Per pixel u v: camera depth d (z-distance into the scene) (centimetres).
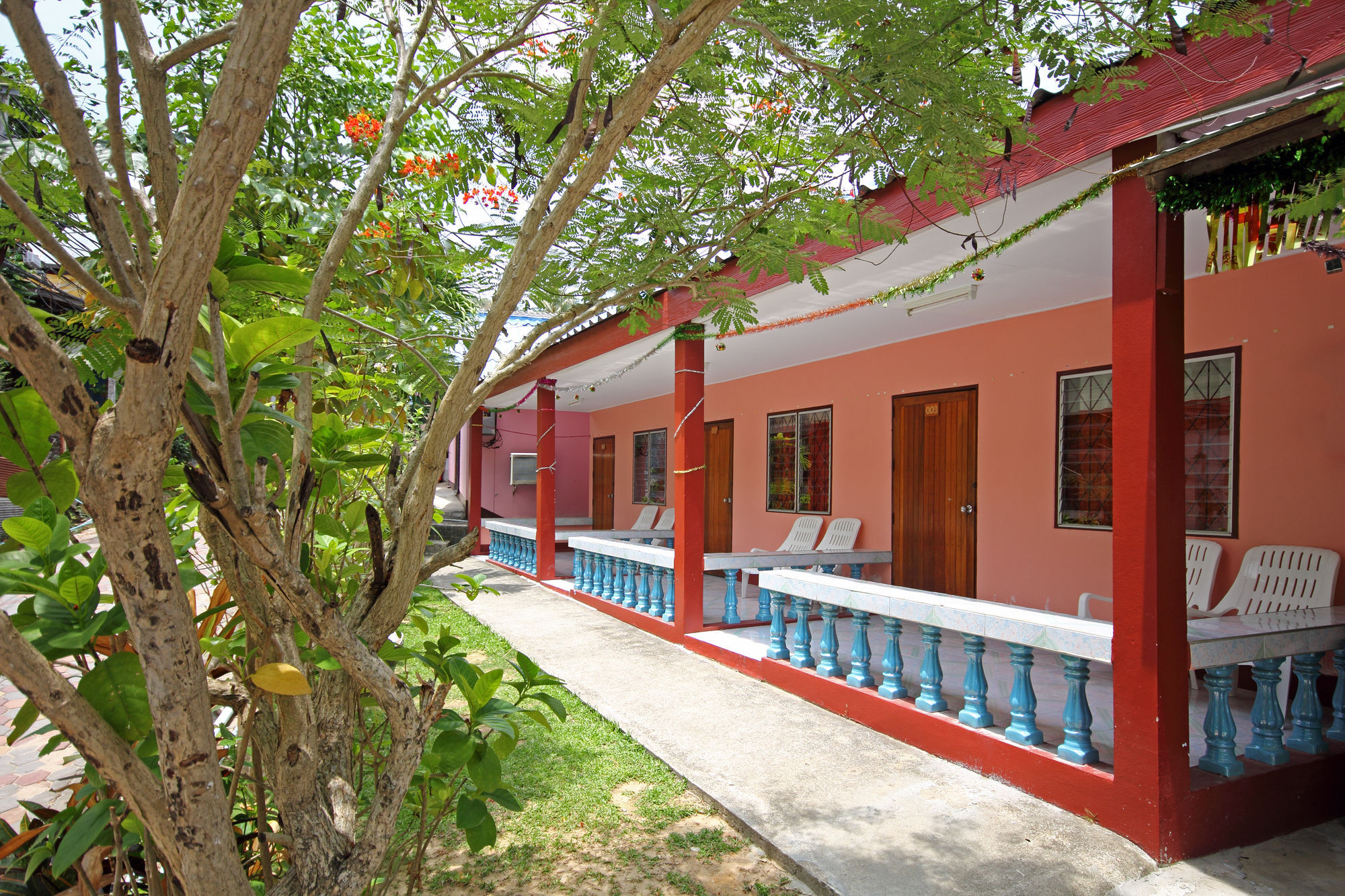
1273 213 249
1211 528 494
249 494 109
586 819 321
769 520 944
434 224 306
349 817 148
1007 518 634
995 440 645
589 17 196
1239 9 189
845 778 350
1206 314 496
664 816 323
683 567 623
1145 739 283
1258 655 305
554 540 990
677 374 627
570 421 1558
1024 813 311
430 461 155
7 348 92
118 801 161
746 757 378
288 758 139
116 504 92
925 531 714
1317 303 438
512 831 311
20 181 179
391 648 178
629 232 239
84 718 103
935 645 395
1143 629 285
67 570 133
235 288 133
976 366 662
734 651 555
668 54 134
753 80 221
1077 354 579
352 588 218
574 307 194
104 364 146
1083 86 218
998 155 226
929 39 179
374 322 293
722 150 233
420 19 189
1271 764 308
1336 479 427
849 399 810
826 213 243
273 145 446
